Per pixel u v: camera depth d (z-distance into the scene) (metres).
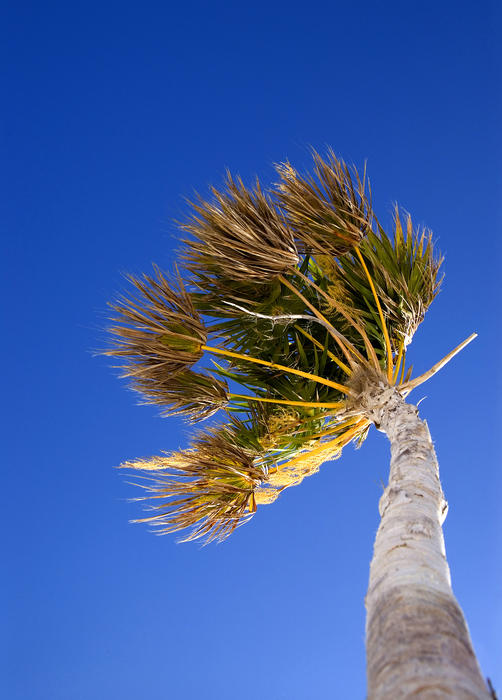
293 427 5.88
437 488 3.47
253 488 5.82
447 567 2.71
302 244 5.55
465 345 5.35
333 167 5.23
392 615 2.25
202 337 5.39
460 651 2.03
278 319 5.84
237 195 5.04
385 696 1.90
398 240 5.86
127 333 5.20
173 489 5.50
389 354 5.32
